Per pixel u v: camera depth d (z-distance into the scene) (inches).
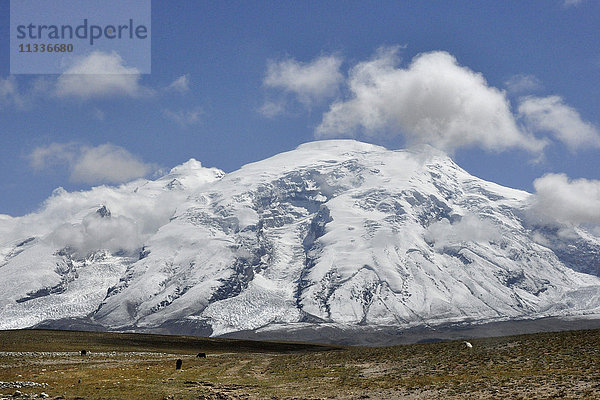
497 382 3117.6
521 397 2704.2
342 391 3257.9
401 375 3740.2
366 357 4940.9
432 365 4030.5
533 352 3978.8
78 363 5324.8
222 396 3083.2
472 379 3292.3
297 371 4409.5
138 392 3245.6
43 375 4128.9
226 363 5428.2
